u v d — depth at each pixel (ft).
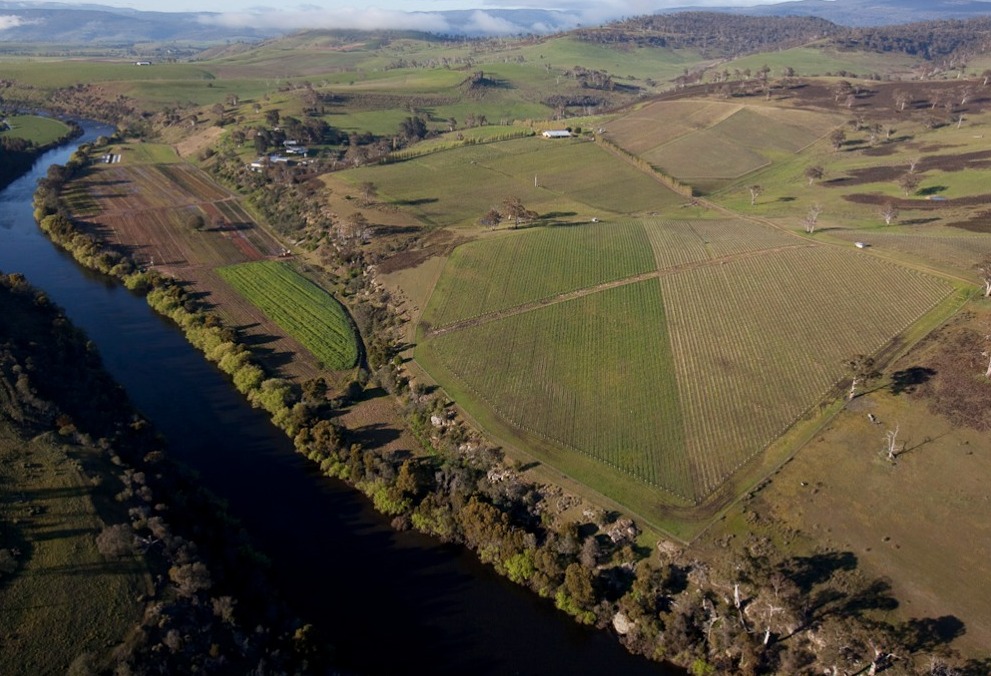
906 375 303.07
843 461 264.11
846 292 381.60
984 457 254.68
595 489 267.18
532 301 409.90
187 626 201.87
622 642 221.46
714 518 247.50
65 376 335.88
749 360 335.47
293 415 327.06
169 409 344.69
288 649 207.10
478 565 254.06
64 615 197.26
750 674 202.08
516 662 216.74
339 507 281.74
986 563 220.43
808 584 220.02
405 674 211.41
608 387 327.47
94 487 247.70
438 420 318.65
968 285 365.61
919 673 192.13
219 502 274.16
